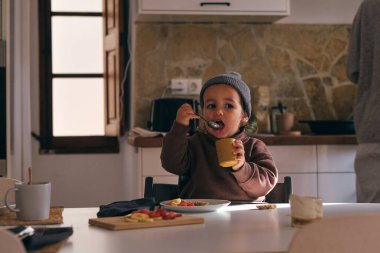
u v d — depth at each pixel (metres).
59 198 4.04
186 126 2.00
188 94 3.89
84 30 4.12
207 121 2.00
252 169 1.81
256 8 3.61
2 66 3.07
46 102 4.06
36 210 1.41
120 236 1.20
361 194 3.04
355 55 3.17
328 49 4.02
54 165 4.04
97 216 1.48
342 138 3.42
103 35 4.06
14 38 3.23
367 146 3.01
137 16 3.66
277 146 3.40
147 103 3.88
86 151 4.07
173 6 3.55
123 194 4.09
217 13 3.58
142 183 3.27
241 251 1.03
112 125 3.99
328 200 3.44
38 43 4.05
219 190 1.95
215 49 3.93
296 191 3.41
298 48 4.00
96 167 4.07
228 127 2.07
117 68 3.91
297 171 3.42
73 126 4.13
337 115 4.02
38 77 4.05
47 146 4.05
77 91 4.13
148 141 3.25
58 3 4.09
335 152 3.44
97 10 4.13
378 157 2.96
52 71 4.09
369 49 3.06
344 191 3.45
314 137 3.40
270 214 1.52
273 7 3.62
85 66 4.13
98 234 1.23
